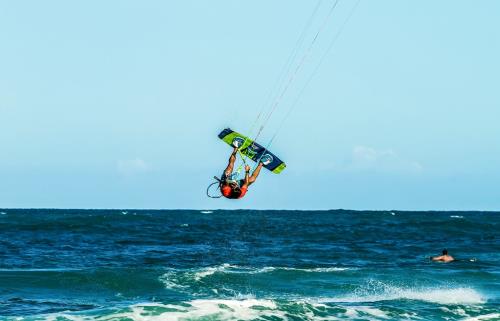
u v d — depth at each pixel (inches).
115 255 2918.3
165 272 2198.6
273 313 1579.7
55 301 1776.6
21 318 1494.8
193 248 3341.5
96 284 2000.5
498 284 2176.4
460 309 1747.0
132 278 2084.2
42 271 2161.7
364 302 1829.5
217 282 2073.1
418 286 2110.0
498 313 1684.3
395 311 1689.2
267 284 2076.8
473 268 2583.7
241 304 1630.2
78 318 1487.5
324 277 2213.3
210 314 1534.2
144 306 1572.3
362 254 3144.7
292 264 2669.8
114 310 1553.9
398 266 2630.4
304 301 1716.3
